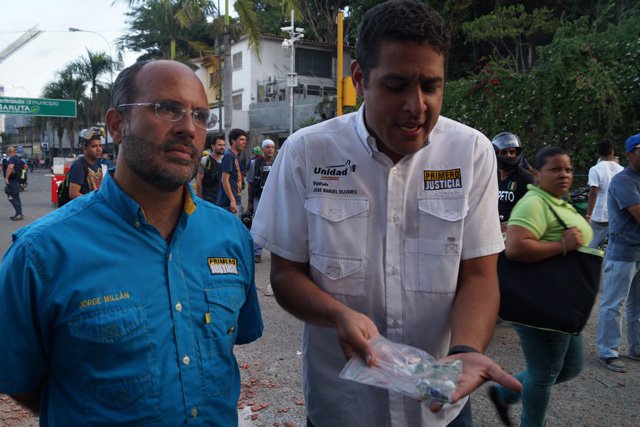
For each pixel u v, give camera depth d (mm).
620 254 4328
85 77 46594
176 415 1470
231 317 1642
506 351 4719
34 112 23172
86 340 1381
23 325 1382
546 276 2846
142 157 1479
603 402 3785
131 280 1456
